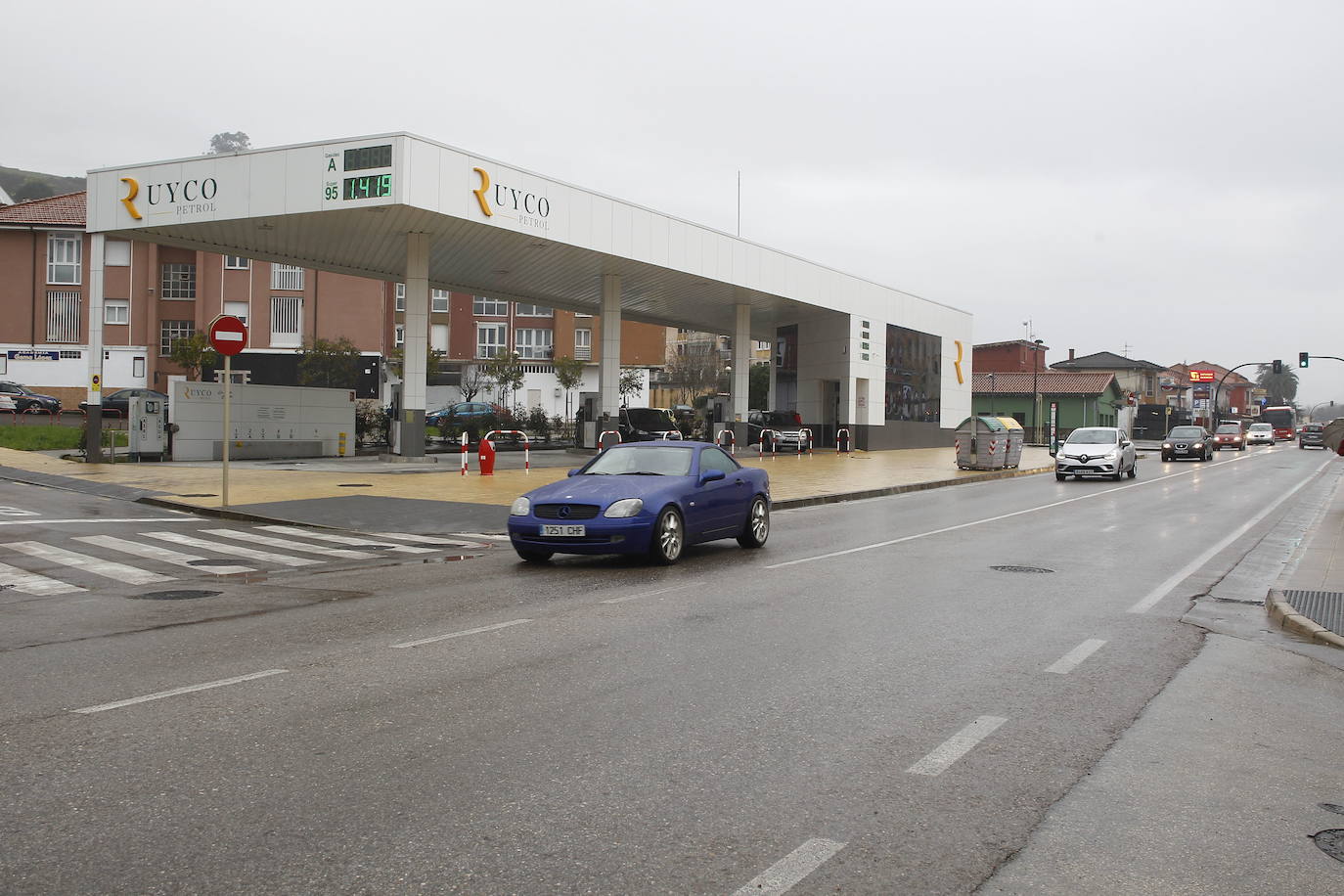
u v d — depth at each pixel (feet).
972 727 17.60
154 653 22.72
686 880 11.62
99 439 82.43
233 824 13.05
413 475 78.28
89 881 11.44
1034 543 46.96
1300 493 82.33
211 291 174.40
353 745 16.19
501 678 20.57
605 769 15.23
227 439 54.70
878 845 12.66
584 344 249.96
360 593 31.48
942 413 178.70
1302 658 23.68
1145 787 14.83
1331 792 14.76
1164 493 82.07
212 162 81.87
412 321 89.10
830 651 23.34
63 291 167.73
